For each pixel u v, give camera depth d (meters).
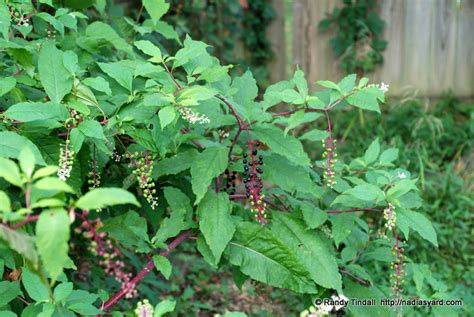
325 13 7.47
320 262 2.20
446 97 7.37
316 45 7.57
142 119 2.05
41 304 2.04
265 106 2.23
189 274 4.96
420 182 5.87
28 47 2.17
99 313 2.01
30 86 2.42
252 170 2.14
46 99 2.30
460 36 7.40
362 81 2.05
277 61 7.63
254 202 2.16
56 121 1.99
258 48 7.50
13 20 2.47
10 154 1.74
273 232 2.26
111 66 2.09
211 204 2.13
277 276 2.17
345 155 6.36
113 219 2.25
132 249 4.26
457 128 6.74
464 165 6.40
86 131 1.92
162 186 2.57
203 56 2.32
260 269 2.18
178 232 2.16
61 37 2.71
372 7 7.38
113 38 2.71
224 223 2.10
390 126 6.85
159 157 2.30
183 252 5.15
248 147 2.26
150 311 1.75
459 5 7.34
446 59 7.45
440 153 6.50
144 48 2.13
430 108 7.39
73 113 2.04
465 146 6.56
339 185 2.38
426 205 5.59
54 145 2.12
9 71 2.39
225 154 2.12
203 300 4.65
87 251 3.19
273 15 7.41
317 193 2.20
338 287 2.16
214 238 2.08
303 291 2.18
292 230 2.25
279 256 2.18
